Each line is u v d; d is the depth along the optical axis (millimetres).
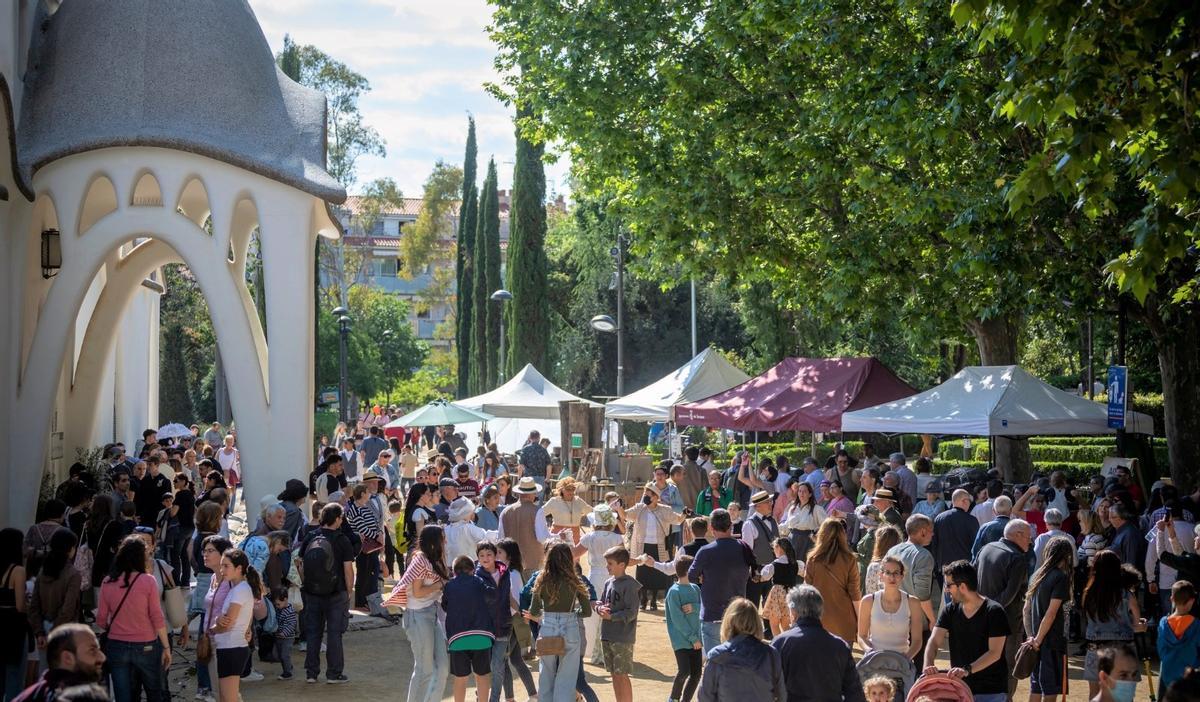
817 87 21766
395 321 76875
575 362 53531
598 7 24188
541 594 10531
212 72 19484
